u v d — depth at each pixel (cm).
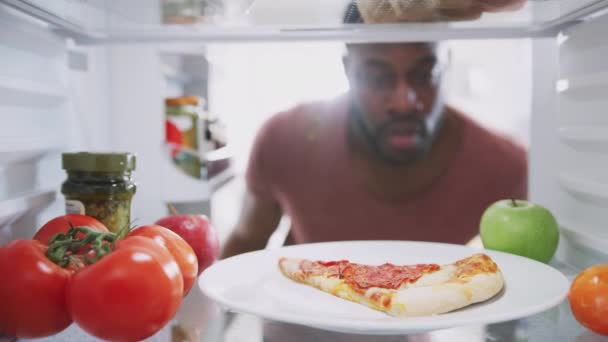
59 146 78
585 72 77
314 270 64
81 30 81
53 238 51
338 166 142
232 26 81
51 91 74
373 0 64
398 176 142
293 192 143
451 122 138
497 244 79
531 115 93
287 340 54
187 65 116
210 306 64
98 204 69
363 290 57
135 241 51
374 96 138
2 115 62
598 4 67
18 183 67
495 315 47
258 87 136
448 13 72
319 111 139
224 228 132
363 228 144
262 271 68
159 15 73
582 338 54
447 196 142
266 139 140
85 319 46
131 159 69
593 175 77
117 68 103
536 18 76
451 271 63
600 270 54
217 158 123
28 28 68
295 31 84
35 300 47
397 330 47
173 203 108
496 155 138
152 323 47
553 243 79
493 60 133
